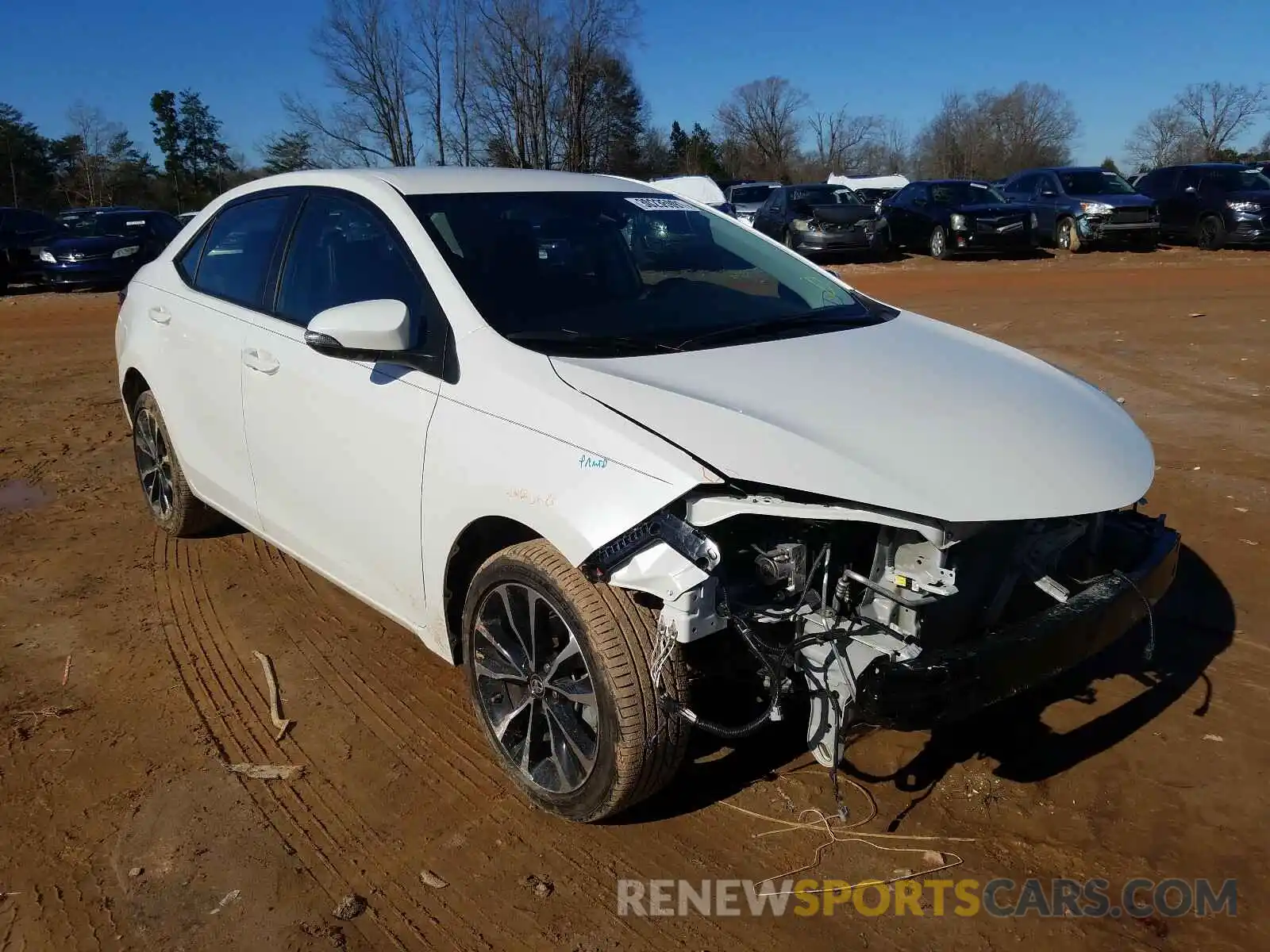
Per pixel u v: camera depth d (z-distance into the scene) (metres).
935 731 3.41
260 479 4.00
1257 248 20.30
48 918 2.64
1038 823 2.97
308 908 2.67
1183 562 4.64
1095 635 2.77
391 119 41.03
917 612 2.57
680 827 2.98
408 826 2.99
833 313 3.70
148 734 3.45
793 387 2.89
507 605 2.95
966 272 17.72
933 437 2.72
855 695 2.59
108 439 7.20
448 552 3.08
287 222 3.98
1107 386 8.05
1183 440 6.48
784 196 21.02
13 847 2.90
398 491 3.23
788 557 2.66
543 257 3.45
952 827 2.96
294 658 3.97
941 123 76.38
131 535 5.25
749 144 74.00
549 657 2.93
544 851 2.89
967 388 3.07
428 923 2.62
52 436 7.27
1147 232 19.81
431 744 3.39
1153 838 2.90
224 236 4.42
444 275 3.22
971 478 2.60
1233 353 9.22
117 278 17.53
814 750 2.80
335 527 3.61
